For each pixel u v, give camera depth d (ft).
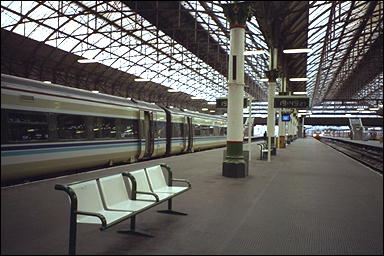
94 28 113.80
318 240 17.54
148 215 22.20
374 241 17.47
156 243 16.85
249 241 17.29
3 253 14.98
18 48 101.30
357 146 159.84
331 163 59.98
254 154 79.71
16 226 18.90
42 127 36.68
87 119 44.75
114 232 18.49
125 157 55.16
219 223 20.47
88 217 16.05
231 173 39.34
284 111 113.39
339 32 116.67
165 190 22.93
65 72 126.93
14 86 33.47
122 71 151.23
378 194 30.14
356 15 102.73
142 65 151.84
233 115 40.22
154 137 64.80
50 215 21.16
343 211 23.72
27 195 26.37
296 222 20.85
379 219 21.67
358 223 20.75
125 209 17.52
